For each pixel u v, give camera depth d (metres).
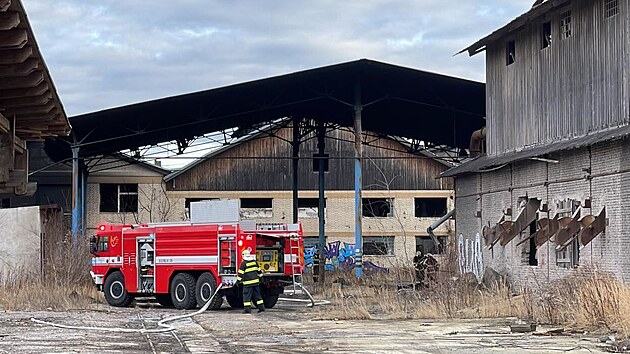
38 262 30.81
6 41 7.37
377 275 39.72
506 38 28.91
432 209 61.06
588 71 23.23
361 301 25.94
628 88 21.16
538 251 25.33
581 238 21.22
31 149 53.78
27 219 31.12
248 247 24.03
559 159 23.83
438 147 51.28
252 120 47.81
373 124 49.44
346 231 60.50
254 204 60.66
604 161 21.31
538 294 21.50
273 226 25.22
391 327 18.70
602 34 22.55
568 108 24.39
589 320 17.36
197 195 59.03
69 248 32.16
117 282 27.06
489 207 29.38
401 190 60.62
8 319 20.16
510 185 27.44
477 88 39.56
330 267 58.59
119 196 57.91
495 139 29.81
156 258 26.02
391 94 41.03
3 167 8.66
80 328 18.16
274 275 24.91
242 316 22.66
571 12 24.31
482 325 18.72
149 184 58.12
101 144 47.28
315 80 39.25
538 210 25.05
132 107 38.88
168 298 27.31
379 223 60.09
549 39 26.17
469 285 24.34
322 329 18.52
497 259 28.30
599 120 22.56
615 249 20.62
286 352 14.32
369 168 60.84
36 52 7.76
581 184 22.55
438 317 20.98
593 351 13.80
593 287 18.02
